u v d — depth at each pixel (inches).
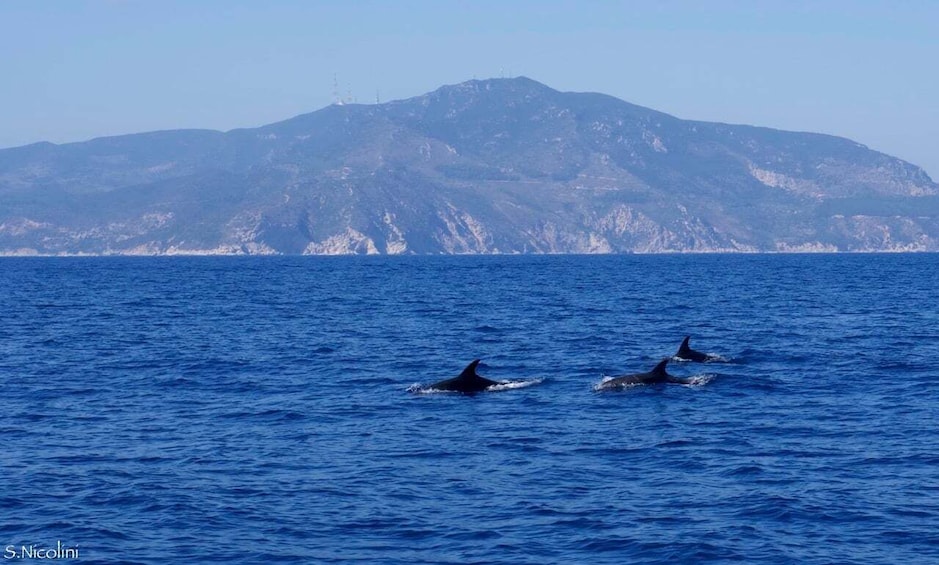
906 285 5447.8
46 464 1187.9
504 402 1601.9
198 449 1264.8
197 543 926.4
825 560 885.2
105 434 1357.0
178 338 2581.2
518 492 1072.8
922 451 1241.4
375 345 2410.2
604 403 1587.1
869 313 3353.8
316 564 879.7
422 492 1074.1
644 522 977.5
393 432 1368.1
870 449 1255.5
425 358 2159.2
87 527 966.4
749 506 1022.4
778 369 1946.4
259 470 1162.0
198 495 1062.4
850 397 1632.6
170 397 1656.0
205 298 4446.4
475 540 933.2
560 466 1178.0
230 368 2003.0
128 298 4453.7
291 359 2143.2
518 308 3654.0
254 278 7081.7
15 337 2615.7
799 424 1411.2
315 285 5816.9
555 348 2331.4
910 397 1627.7
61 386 1770.4
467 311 3513.8
